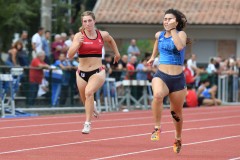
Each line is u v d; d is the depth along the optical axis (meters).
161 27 73.00
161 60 23.19
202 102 55.53
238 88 60.44
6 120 38.12
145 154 23.94
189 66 56.47
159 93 22.78
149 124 37.12
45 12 55.53
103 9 74.25
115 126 35.56
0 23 60.69
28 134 30.38
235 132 33.41
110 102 48.91
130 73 50.47
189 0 76.19
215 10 74.69
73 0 81.38
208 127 36.16
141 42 71.25
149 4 75.31
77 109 46.94
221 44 73.69
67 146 26.00
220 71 59.44
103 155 23.39
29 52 63.34
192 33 73.69
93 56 27.27
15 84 42.88
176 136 23.81
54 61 49.50
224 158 23.25
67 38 58.81
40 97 45.06
